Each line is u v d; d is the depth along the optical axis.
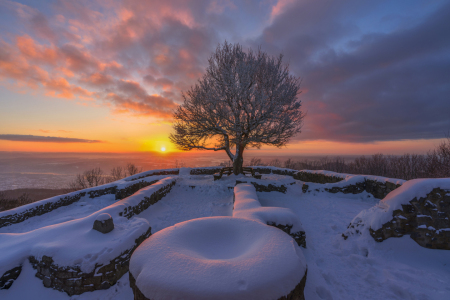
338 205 9.11
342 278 3.85
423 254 4.25
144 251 2.80
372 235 4.91
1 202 26.84
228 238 3.46
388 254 4.47
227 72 11.92
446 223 4.27
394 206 4.82
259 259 2.55
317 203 9.49
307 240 5.66
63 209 8.84
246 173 15.45
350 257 4.56
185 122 14.26
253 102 12.12
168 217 7.86
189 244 3.13
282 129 12.49
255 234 3.38
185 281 2.21
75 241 4.03
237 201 6.90
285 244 2.95
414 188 4.78
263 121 12.22
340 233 6.05
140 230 4.75
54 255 3.64
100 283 3.57
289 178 13.88
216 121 13.53
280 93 12.41
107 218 4.45
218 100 12.48
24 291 3.49
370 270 4.05
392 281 3.59
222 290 2.09
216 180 13.14
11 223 6.96
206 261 2.55
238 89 11.88
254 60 12.88
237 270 2.35
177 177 13.61
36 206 7.84
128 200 7.13
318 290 3.45
